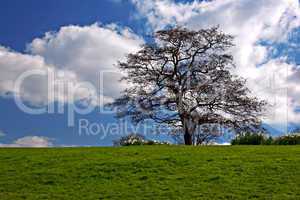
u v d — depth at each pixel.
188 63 57.06
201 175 23.64
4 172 24.95
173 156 27.34
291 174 23.36
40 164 26.45
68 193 21.61
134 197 20.84
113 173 24.34
